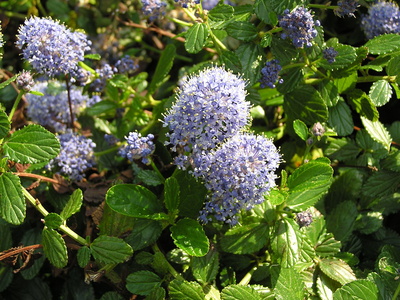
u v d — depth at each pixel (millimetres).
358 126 337
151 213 255
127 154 257
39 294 297
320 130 260
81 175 296
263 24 281
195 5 275
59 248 245
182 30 369
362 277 266
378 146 307
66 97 320
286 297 243
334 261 265
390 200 302
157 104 321
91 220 279
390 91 278
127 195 253
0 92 327
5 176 243
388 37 282
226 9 273
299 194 260
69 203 254
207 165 236
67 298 292
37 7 394
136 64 348
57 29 273
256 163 234
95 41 377
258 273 269
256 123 336
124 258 248
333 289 261
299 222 258
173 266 279
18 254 258
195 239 248
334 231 289
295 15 259
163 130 294
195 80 243
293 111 298
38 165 279
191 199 260
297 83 286
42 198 289
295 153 314
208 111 235
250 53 279
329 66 280
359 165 309
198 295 242
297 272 247
